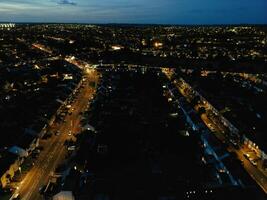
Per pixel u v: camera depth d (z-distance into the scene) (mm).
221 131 129500
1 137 111938
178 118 137875
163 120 135500
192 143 112750
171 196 80250
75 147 112562
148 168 95562
